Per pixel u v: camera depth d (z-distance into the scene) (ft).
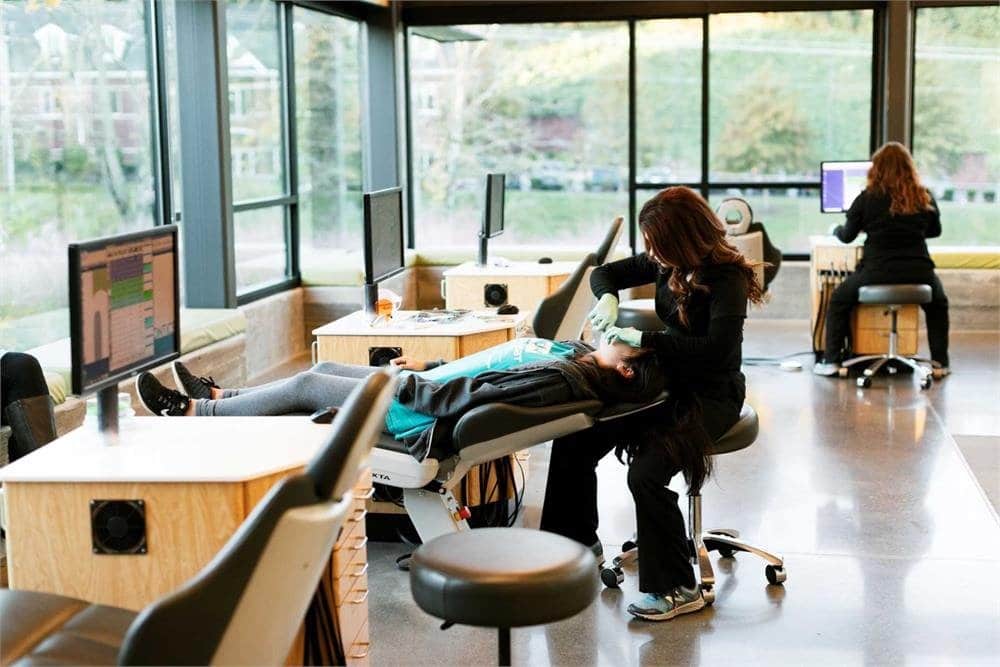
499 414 12.09
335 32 31.22
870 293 24.61
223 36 23.36
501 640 8.32
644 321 22.41
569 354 13.01
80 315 8.70
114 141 21.42
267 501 6.95
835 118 32.42
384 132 33.09
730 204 24.80
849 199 27.96
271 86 27.58
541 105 33.73
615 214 33.76
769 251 25.32
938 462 18.45
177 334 10.23
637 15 32.63
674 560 12.47
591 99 33.40
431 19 33.53
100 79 20.92
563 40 33.30
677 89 32.86
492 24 33.53
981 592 13.11
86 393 8.81
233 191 25.63
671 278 12.83
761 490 17.11
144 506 8.52
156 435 9.73
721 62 32.55
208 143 23.24
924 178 32.35
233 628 7.02
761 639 11.89
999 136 31.99
